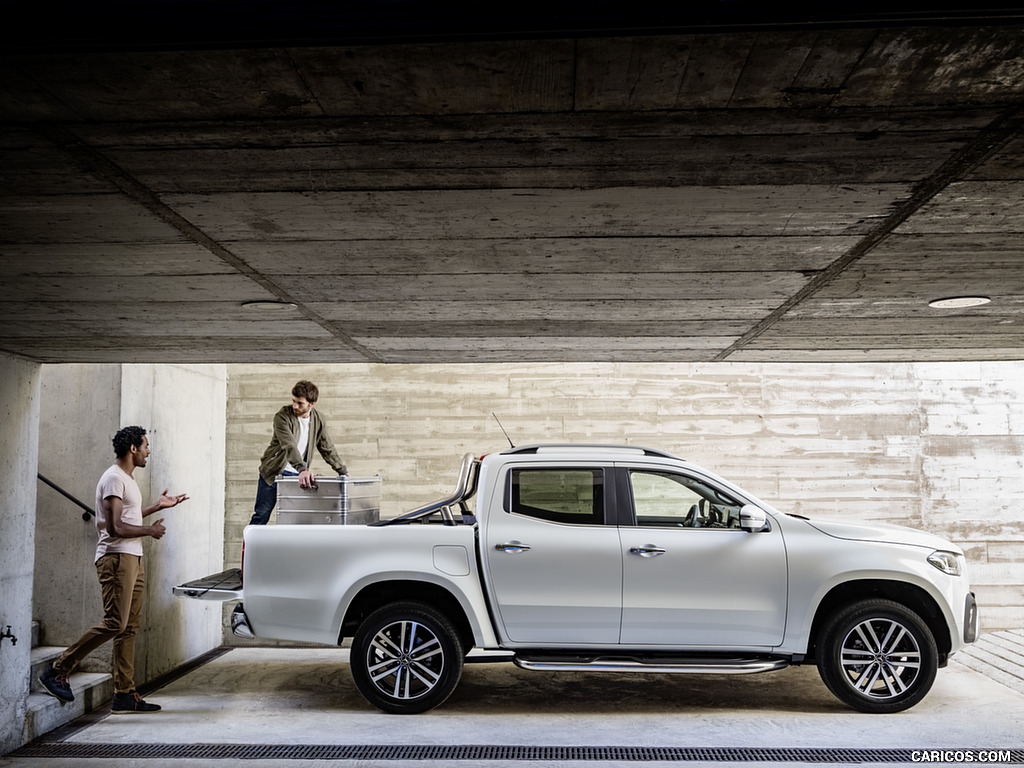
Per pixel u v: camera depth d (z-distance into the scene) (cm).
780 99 227
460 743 546
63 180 283
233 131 246
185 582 805
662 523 628
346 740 555
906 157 267
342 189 294
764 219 331
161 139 251
